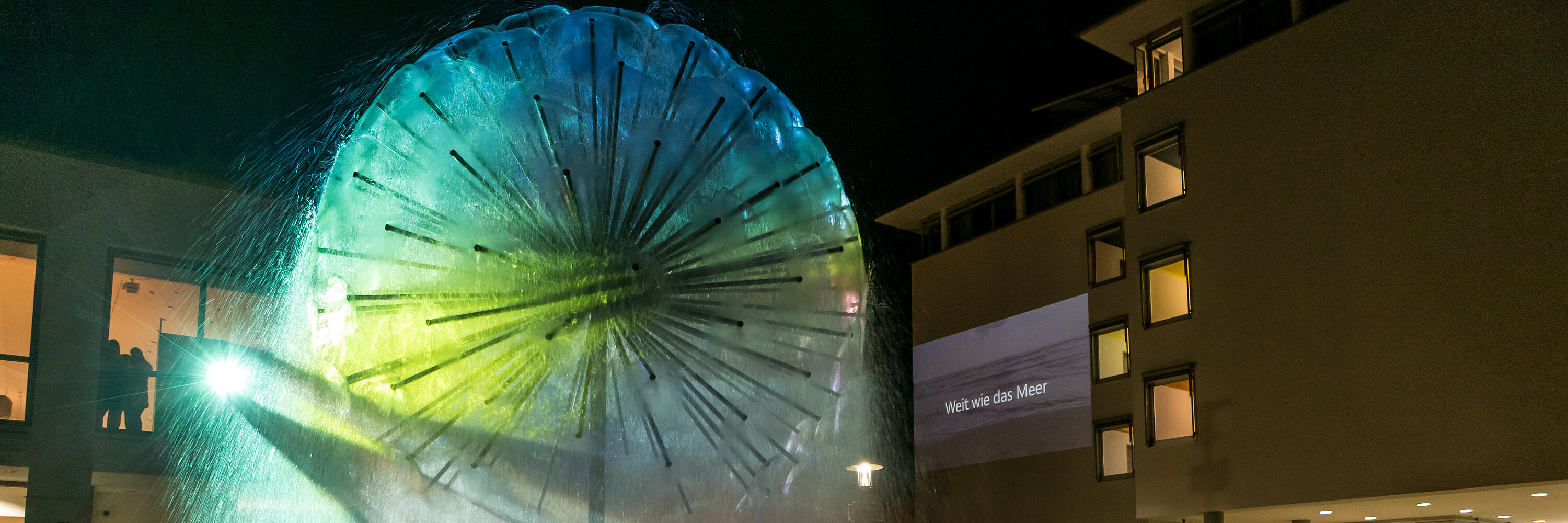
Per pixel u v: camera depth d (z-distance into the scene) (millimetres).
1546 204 15898
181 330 14859
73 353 14422
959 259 29109
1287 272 19719
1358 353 18203
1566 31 16031
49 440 14000
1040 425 25625
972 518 27016
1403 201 17922
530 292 5559
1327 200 19203
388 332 5695
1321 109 19578
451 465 5961
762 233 6117
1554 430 15266
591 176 5645
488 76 6238
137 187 15281
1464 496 17031
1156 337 22281
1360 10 19094
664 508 6062
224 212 15633
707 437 5969
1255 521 21484
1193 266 21625
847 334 6516
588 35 6488
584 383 5738
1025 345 26469
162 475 14039
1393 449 17391
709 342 5891
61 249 14617
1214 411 20594
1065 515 24547
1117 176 24891
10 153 14508
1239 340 20391
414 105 6035
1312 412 18797
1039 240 26672
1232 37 22078
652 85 6281
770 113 6871
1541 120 16141
